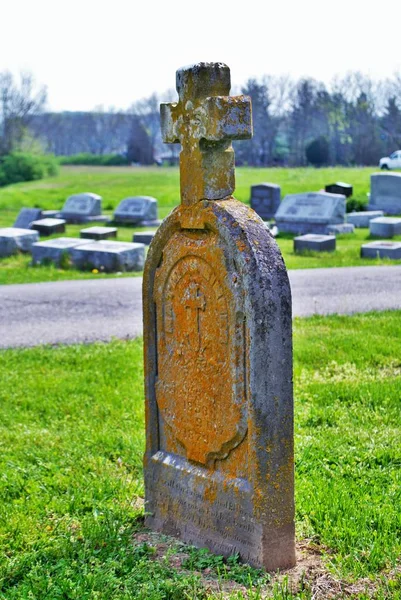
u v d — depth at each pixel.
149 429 5.95
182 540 5.62
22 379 10.23
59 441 7.82
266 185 33.50
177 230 5.60
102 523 5.82
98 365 10.87
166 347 5.79
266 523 5.01
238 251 5.01
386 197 33.16
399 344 11.39
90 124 119.19
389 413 8.19
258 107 89.50
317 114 87.12
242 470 5.20
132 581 4.88
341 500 5.91
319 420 8.08
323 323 13.18
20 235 24.52
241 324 5.07
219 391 5.30
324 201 28.33
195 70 5.28
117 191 47.78
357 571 4.90
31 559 5.25
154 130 112.69
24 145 78.44
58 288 18.22
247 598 4.64
